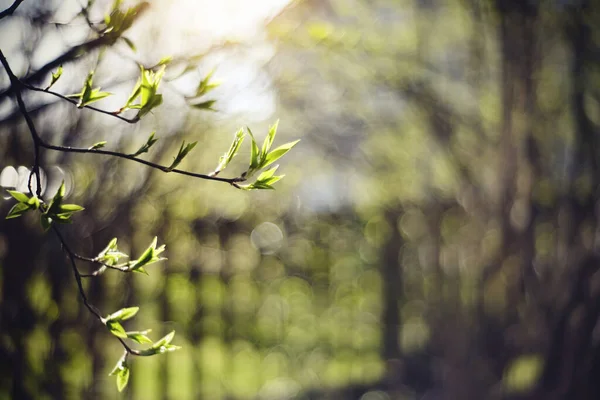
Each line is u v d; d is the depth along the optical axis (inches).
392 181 249.1
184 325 208.5
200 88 61.6
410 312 255.8
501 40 159.5
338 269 270.5
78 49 63.7
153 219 176.1
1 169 116.0
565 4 150.2
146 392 212.5
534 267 166.1
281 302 269.1
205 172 176.4
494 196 171.3
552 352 159.5
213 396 223.0
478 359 176.9
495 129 180.2
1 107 76.6
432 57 203.5
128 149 138.4
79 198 140.9
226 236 209.6
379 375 258.4
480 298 177.6
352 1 199.0
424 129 202.5
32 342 143.6
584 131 152.5
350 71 207.5
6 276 132.3
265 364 265.6
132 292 167.3
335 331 273.0
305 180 308.3
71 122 123.4
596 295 152.7
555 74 165.3
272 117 226.1
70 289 146.9
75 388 152.1
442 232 217.9
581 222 155.2
